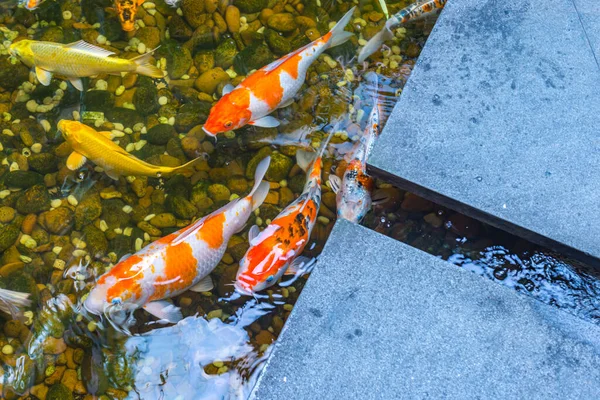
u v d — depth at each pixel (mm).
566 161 2453
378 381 2119
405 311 2242
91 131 2779
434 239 2764
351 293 2277
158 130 3031
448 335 2195
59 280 2668
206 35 3359
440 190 2420
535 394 2092
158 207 2865
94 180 2928
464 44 2732
